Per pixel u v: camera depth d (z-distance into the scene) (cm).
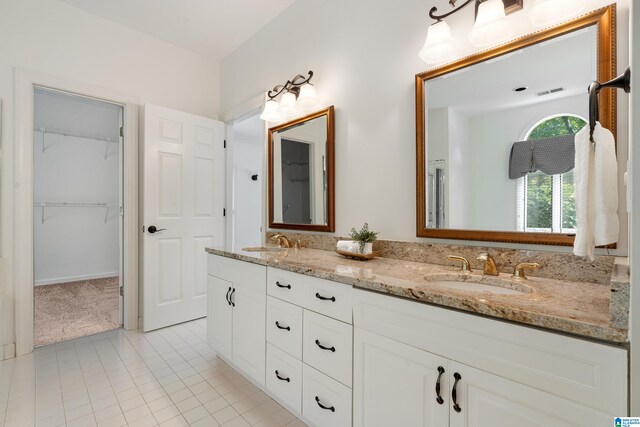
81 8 249
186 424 150
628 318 68
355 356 122
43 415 155
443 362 97
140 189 282
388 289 109
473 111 146
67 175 440
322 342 135
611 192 86
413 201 167
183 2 242
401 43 174
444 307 97
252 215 578
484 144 142
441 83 156
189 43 300
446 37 142
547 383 78
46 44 233
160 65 292
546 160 125
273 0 240
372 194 188
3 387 179
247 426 150
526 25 132
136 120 279
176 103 302
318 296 137
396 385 109
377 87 185
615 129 110
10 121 217
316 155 221
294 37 242
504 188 136
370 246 167
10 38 219
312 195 225
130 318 273
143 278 269
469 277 129
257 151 586
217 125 313
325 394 134
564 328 75
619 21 112
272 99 261
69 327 274
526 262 128
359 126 195
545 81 127
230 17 261
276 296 160
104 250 473
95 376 193
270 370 164
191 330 271
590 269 114
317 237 220
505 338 85
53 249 430
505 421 85
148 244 265
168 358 218
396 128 176
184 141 288
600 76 113
